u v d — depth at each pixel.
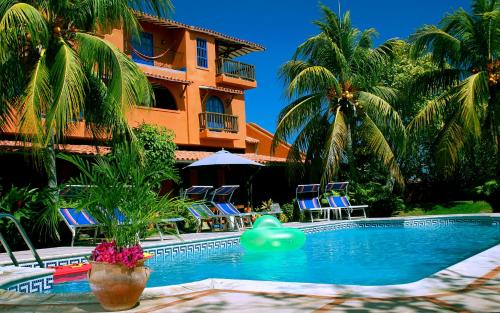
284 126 19.00
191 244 10.09
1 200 9.96
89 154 15.01
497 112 17.20
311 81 18.36
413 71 22.25
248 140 23.47
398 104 20.12
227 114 21.73
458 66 18.47
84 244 10.62
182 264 8.24
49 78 10.78
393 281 6.16
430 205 18.98
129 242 4.14
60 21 11.70
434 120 18.42
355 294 3.89
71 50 11.00
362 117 19.19
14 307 3.96
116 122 12.16
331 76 18.31
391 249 9.45
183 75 20.72
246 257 8.86
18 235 9.91
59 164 15.94
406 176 21.64
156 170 4.59
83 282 6.62
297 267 7.44
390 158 17.91
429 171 21.23
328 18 19.44
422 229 13.91
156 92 20.53
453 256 8.27
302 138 19.41
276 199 22.30
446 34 17.31
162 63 20.98
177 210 4.67
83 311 3.82
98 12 11.45
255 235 9.79
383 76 22.38
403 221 15.06
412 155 20.41
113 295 3.73
